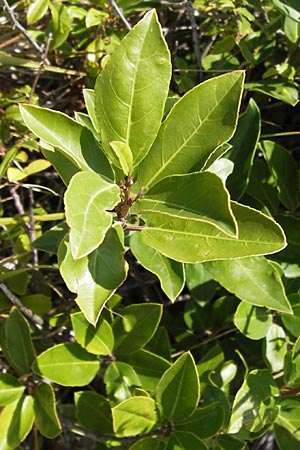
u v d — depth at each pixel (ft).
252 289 1.59
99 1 1.95
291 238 1.84
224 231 1.03
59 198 2.15
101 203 1.10
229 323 1.93
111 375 1.68
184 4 1.94
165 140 1.23
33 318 1.79
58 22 1.95
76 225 1.04
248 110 1.70
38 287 1.97
